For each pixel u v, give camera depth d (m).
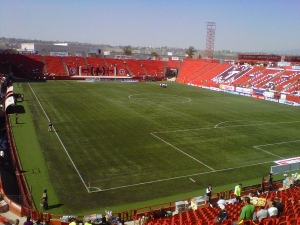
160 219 21.39
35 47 175.50
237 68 122.19
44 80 113.44
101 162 37.81
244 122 60.28
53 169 35.31
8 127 49.53
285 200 21.83
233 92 102.69
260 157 41.59
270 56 139.88
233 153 42.72
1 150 43.72
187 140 47.56
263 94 91.94
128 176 34.34
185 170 36.59
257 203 21.17
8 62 116.62
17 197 28.50
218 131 53.19
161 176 34.75
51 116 59.03
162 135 49.59
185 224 18.09
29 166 35.81
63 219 22.97
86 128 51.91
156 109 69.62
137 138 47.56
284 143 47.78
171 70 147.50
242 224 14.95
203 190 31.86
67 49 184.12
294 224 15.28
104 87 102.69
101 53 174.38
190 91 102.50
